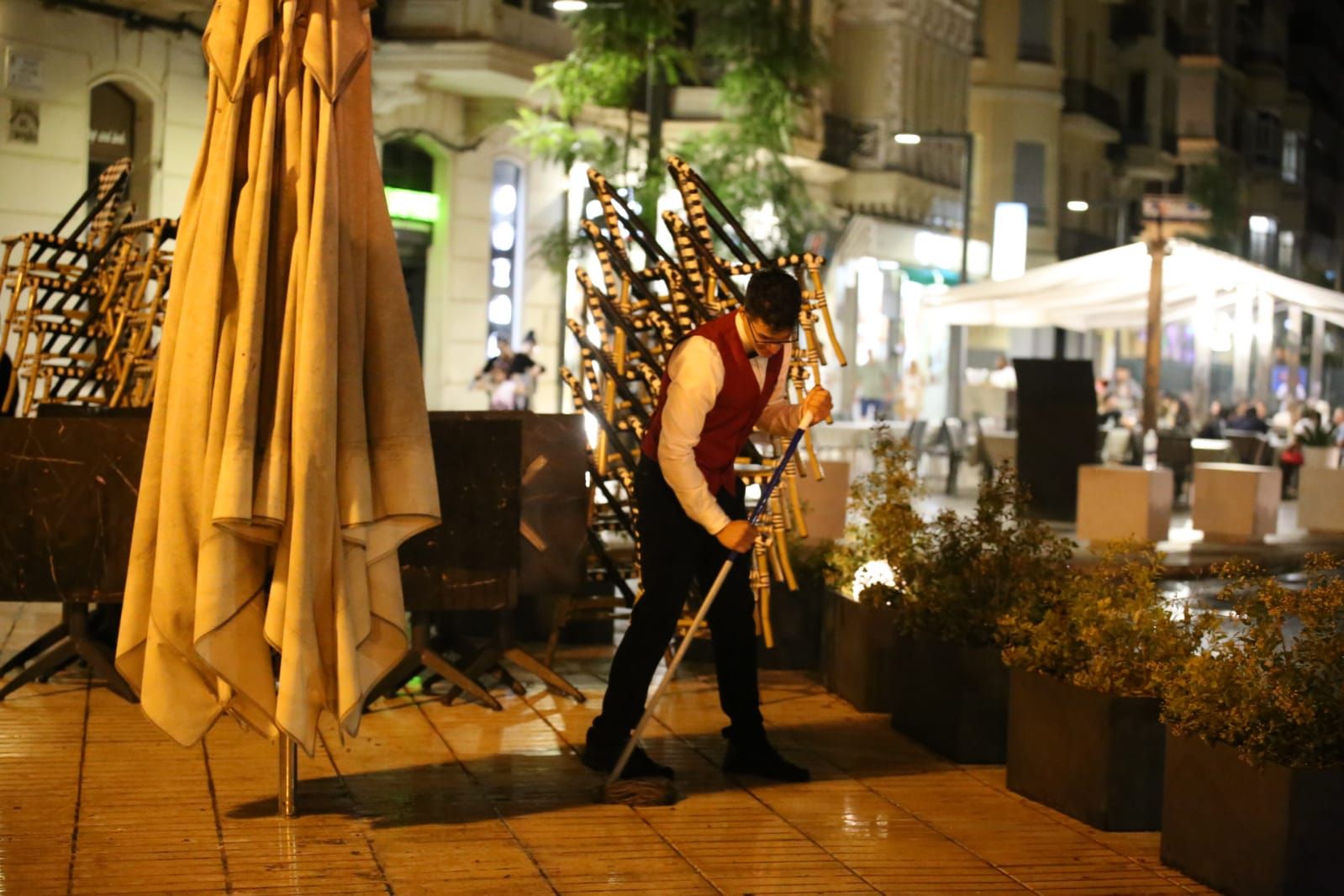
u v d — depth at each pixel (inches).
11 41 695.7
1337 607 210.5
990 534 283.6
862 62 1456.7
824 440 817.5
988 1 1847.9
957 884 205.2
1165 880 208.7
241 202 222.1
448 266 1016.2
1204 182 2305.6
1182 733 211.2
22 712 283.0
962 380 1331.2
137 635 225.6
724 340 241.4
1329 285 3376.0
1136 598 243.3
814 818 232.4
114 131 764.6
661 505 246.8
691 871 207.2
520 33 960.9
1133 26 2191.2
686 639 240.2
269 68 224.8
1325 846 194.7
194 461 219.5
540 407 1075.3
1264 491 652.7
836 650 319.6
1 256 686.5
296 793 226.4
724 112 895.1
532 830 222.7
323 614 220.2
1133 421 1069.8
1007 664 251.1
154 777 243.4
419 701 303.6
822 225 1301.7
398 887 197.5
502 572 288.7
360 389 222.8
